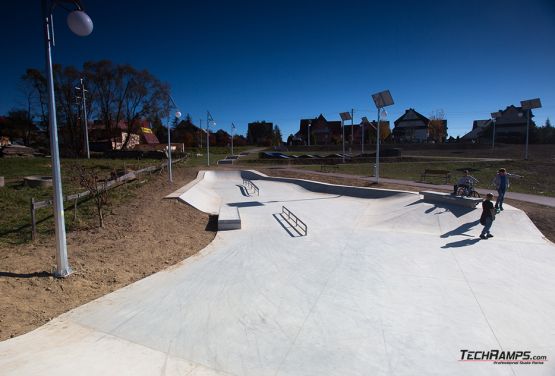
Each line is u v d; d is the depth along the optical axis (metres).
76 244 8.60
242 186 21.77
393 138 74.06
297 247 9.55
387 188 18.02
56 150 6.36
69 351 4.35
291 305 6.05
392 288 6.80
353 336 5.05
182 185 18.86
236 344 4.79
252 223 12.33
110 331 5.00
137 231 10.20
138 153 40.66
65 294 6.03
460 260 8.38
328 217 13.34
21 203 11.99
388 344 4.85
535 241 9.76
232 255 8.83
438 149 51.38
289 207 15.14
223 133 80.88
